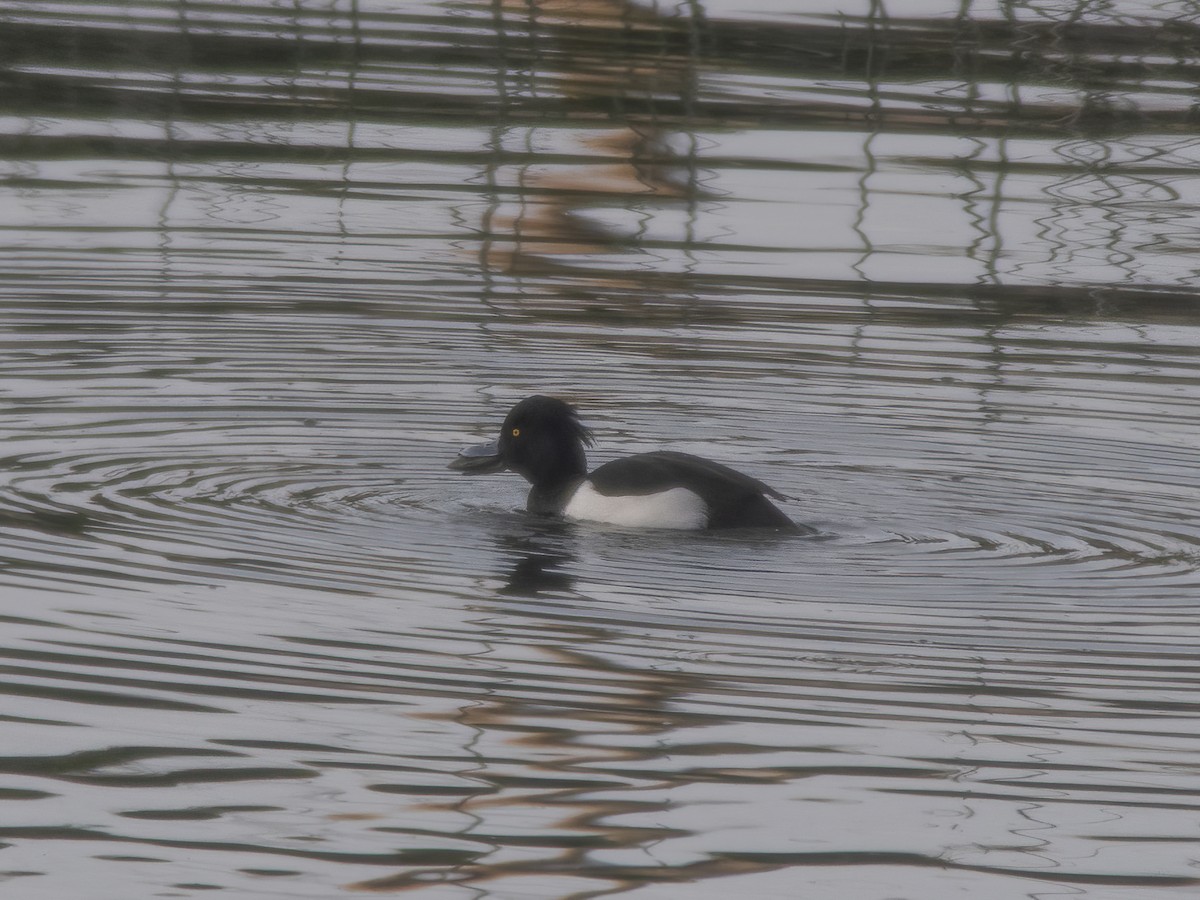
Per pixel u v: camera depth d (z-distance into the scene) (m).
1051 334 18.83
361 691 9.85
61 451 14.19
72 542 12.12
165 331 17.94
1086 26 30.31
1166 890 8.08
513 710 9.65
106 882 7.98
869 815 8.68
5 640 10.37
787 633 10.87
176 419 15.21
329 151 25.23
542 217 22.78
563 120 26.58
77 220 21.92
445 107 27.00
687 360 17.62
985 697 9.96
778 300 19.86
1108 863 8.30
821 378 17.11
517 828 8.51
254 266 20.44
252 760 9.05
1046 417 15.98
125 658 10.19
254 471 14.00
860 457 14.78
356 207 22.91
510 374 17.03
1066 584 11.88
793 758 9.21
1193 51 29.75
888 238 22.33
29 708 9.52
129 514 12.80
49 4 31.42
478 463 13.73
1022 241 22.30
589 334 18.45
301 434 15.02
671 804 8.73
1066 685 10.15
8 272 19.78
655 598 11.46
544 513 13.43
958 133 26.48
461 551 12.41
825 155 25.42
